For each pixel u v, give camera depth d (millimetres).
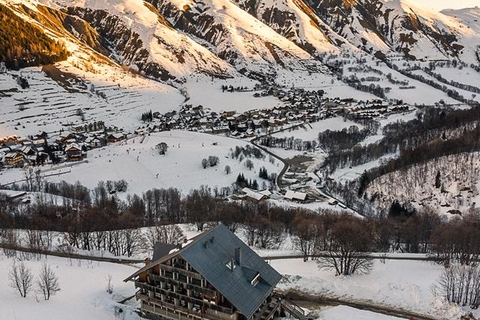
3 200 183125
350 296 99562
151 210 187000
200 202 177250
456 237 117000
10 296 92812
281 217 168250
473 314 90500
